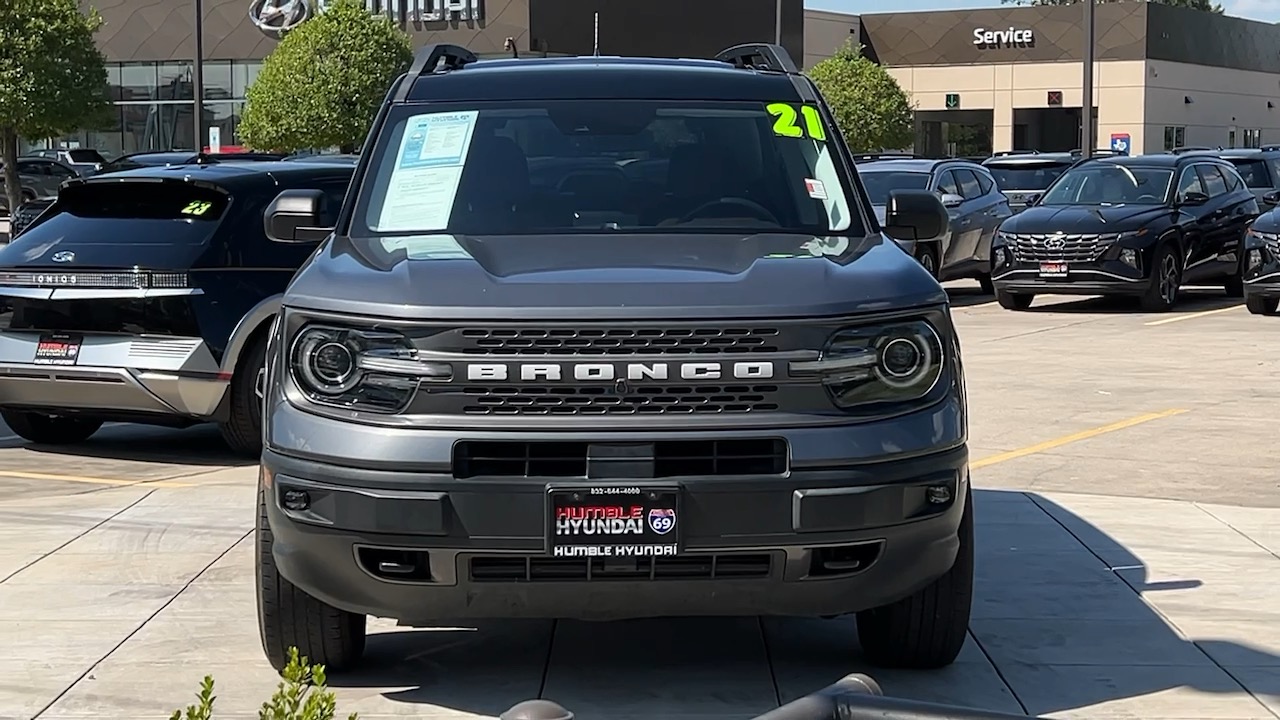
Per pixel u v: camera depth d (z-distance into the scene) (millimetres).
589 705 4902
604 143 5766
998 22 63438
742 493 4355
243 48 53344
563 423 4352
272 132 42969
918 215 5773
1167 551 6891
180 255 8844
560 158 5691
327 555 4480
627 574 4402
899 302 4574
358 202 5570
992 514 7668
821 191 5668
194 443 10172
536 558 4367
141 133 54938
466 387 4375
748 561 4441
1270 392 11914
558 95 5953
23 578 6457
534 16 50469
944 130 66125
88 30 36469
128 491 8352
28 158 43562
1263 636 5621
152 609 5988
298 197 5816
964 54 64250
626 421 4359
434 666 5273
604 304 4406
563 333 4391
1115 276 18500
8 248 9172
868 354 4500
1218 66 65562
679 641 5586
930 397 4594
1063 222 18781
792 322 4422
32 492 8352
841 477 4398
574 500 4320
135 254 8844
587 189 5582
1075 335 16250
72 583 6375
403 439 4363
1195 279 19703
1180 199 19516
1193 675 5188
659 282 4551
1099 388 12195
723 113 5930
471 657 5387
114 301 8844
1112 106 61219
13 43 34875
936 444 4539
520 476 4344
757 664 5320
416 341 4406
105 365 8852
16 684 5086
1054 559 6754
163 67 54250
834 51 65188
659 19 52938
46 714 4805
